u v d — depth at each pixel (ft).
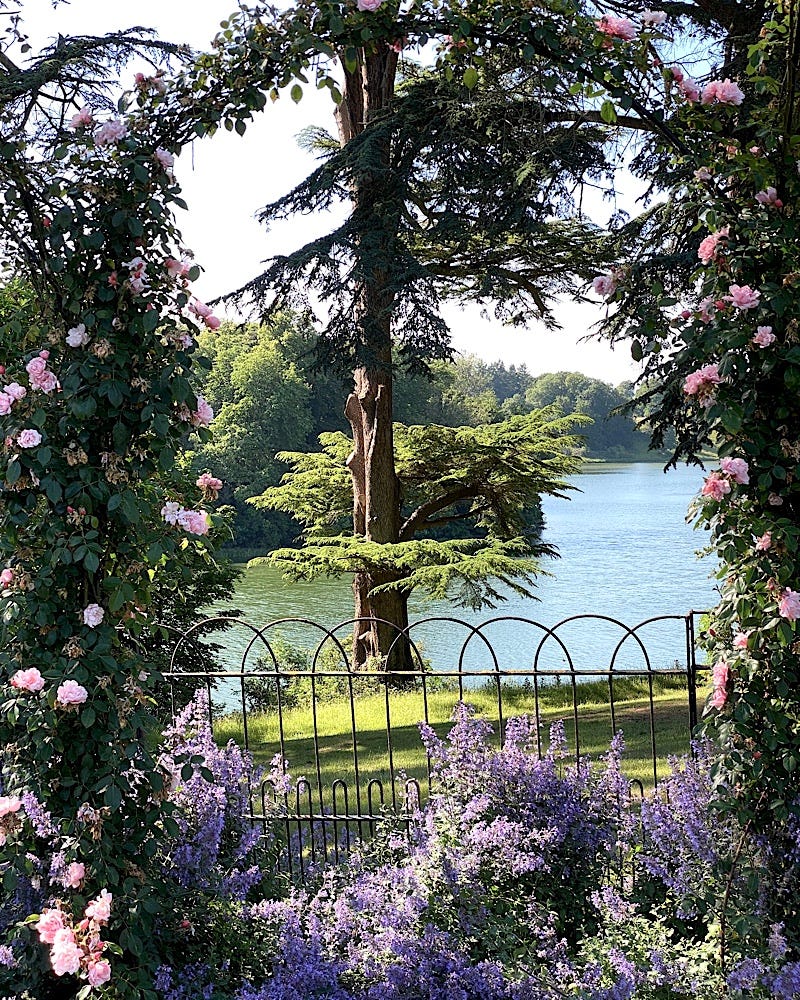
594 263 39.19
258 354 133.49
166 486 10.60
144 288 9.82
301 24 10.11
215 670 40.68
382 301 36.24
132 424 9.77
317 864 12.53
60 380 9.63
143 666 10.23
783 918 10.03
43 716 9.29
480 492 48.85
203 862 10.62
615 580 86.28
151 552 9.73
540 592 81.25
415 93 32.07
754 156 10.41
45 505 9.75
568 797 11.39
